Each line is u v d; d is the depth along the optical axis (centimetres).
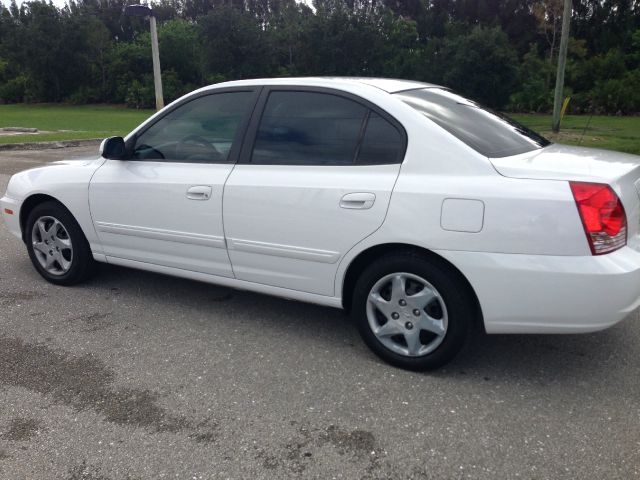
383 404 298
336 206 328
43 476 245
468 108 370
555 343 367
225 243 376
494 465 250
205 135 391
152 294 454
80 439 270
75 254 455
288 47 5631
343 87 346
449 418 285
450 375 328
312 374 329
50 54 6081
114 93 6091
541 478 242
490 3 6331
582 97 4059
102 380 322
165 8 9019
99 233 438
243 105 379
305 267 350
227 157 377
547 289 284
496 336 378
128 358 348
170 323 399
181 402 300
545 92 4284
